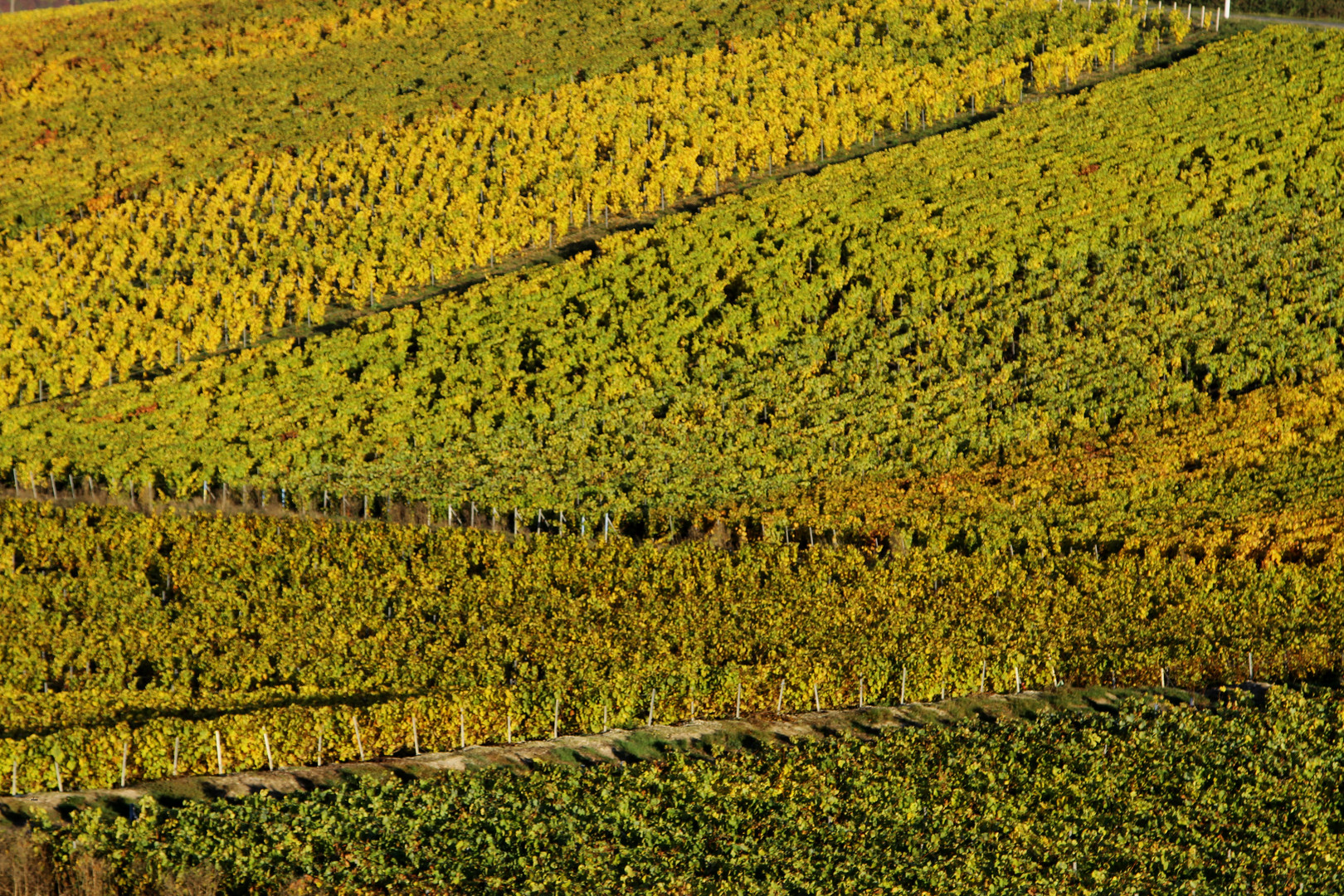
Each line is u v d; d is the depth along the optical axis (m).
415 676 43.19
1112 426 60.56
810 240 76.56
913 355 67.69
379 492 59.12
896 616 45.50
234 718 37.25
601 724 39.72
